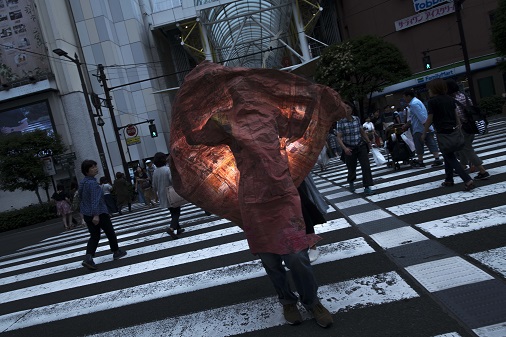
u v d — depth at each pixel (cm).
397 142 1005
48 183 2394
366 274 390
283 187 277
